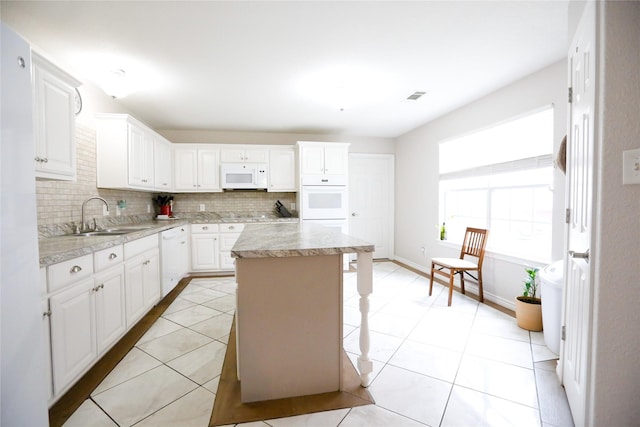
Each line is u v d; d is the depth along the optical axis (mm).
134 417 1480
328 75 2746
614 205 1147
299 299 1620
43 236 2219
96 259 1874
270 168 4691
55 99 1894
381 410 1536
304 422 1452
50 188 2309
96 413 1507
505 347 2178
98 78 2688
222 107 3613
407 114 3939
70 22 1921
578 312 1416
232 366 1947
